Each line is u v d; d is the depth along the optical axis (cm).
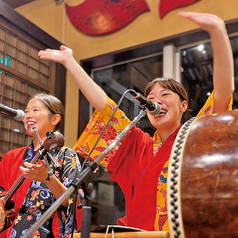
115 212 325
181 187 113
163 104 173
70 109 354
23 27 315
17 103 310
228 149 113
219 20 141
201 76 313
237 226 102
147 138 183
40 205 173
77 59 358
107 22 346
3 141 293
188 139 124
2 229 171
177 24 313
